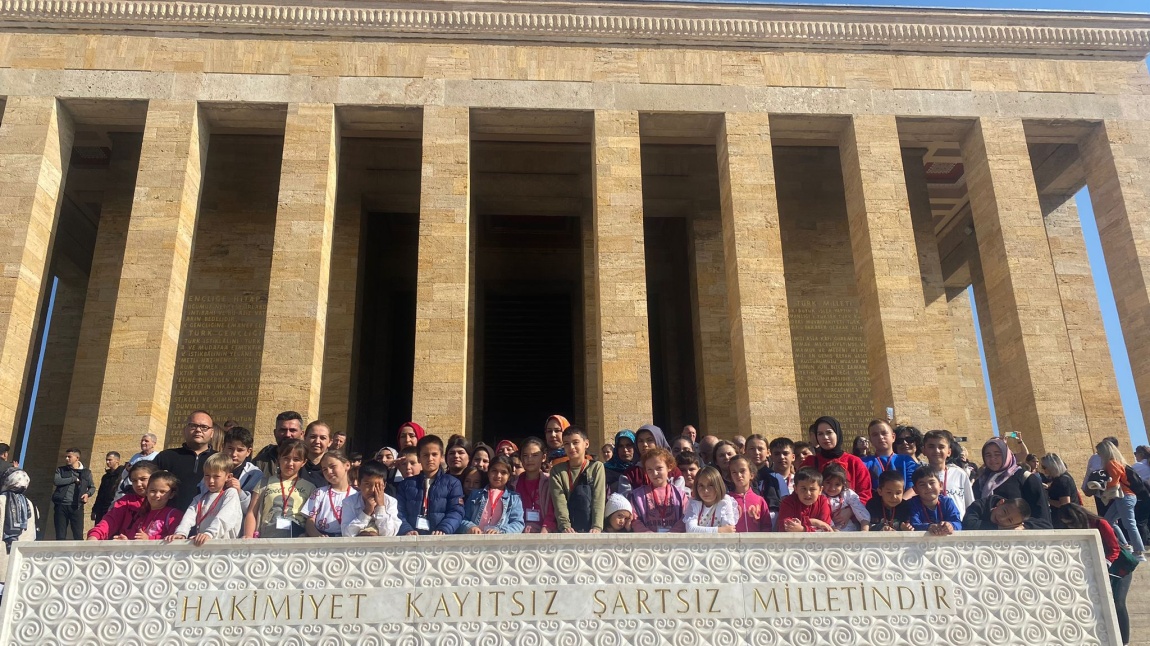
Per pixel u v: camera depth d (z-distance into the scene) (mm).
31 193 18766
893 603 9258
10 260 18219
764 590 9234
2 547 10555
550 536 9250
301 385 17875
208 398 21344
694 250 24047
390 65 20422
